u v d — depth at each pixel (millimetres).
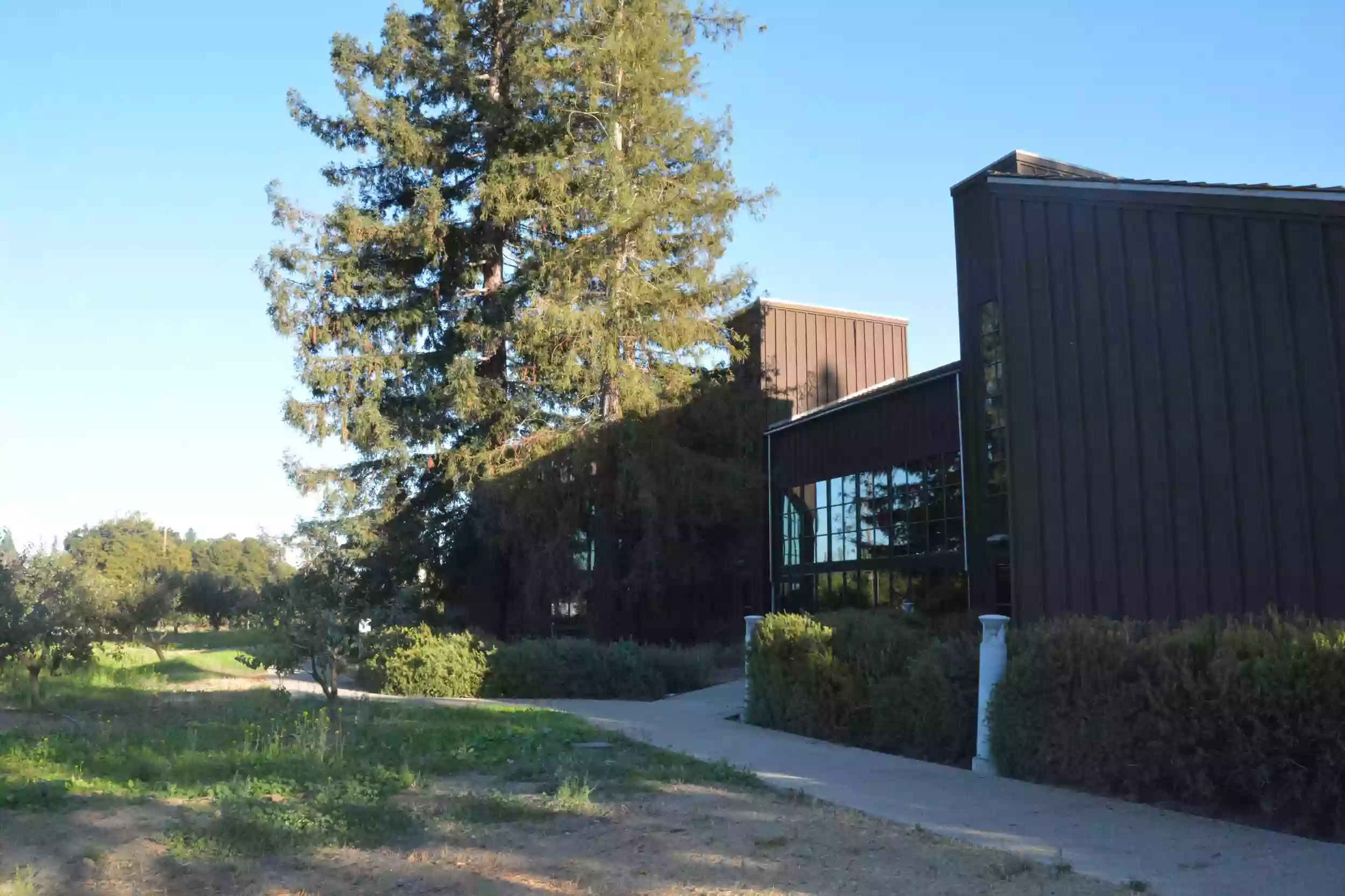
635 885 5895
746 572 29266
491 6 28266
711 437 27750
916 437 23203
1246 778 7465
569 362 24406
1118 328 12023
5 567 14906
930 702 10828
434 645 19094
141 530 78125
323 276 26219
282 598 15680
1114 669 8531
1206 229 11156
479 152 28000
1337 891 5684
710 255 26906
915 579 22766
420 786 8836
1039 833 7199
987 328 20656
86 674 18359
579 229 26297
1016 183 13539
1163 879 5965
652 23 26047
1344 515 9617
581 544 26703
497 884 5902
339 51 27266
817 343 33062
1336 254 9922
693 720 14562
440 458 27078
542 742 11320
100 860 6207
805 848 6730
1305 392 10062
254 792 8227
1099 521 12016
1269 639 7727
